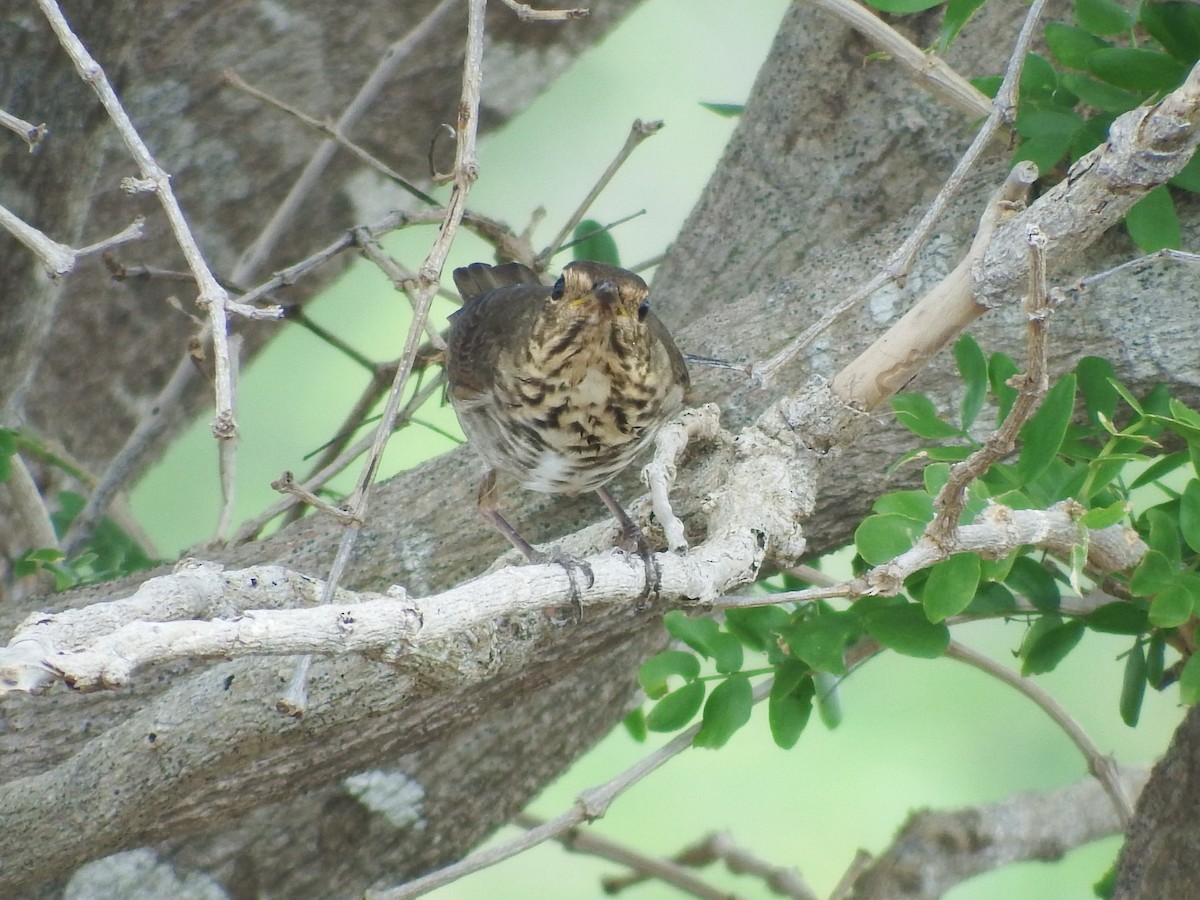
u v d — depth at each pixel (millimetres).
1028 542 6215
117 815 7480
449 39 12078
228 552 8508
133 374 12234
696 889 9711
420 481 8711
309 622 4910
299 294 12805
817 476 7348
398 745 7875
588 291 7375
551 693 9070
